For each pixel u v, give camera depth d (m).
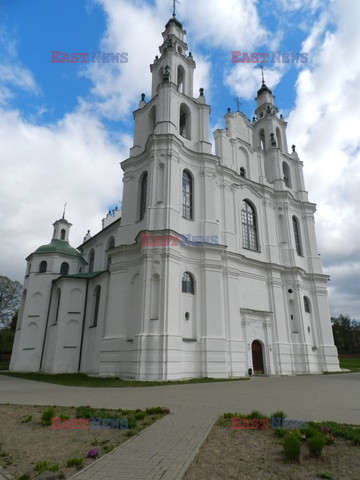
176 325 22.80
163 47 37.31
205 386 18.25
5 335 61.09
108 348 24.48
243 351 26.22
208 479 5.51
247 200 33.53
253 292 30.08
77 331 31.31
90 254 43.81
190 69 34.97
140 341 21.72
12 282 59.38
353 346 95.88
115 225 37.50
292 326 31.64
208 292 25.44
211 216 28.03
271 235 33.84
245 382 20.77
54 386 18.55
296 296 32.25
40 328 34.19
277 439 7.54
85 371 29.50
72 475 5.76
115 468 5.88
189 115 31.77
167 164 26.64
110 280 26.70
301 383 19.89
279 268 32.34
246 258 29.81
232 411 10.52
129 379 21.41
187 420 9.18
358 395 14.20
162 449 6.83
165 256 23.61
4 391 16.03
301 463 6.22
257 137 42.38
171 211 25.36
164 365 21.05
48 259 37.09
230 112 35.62
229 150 33.78
